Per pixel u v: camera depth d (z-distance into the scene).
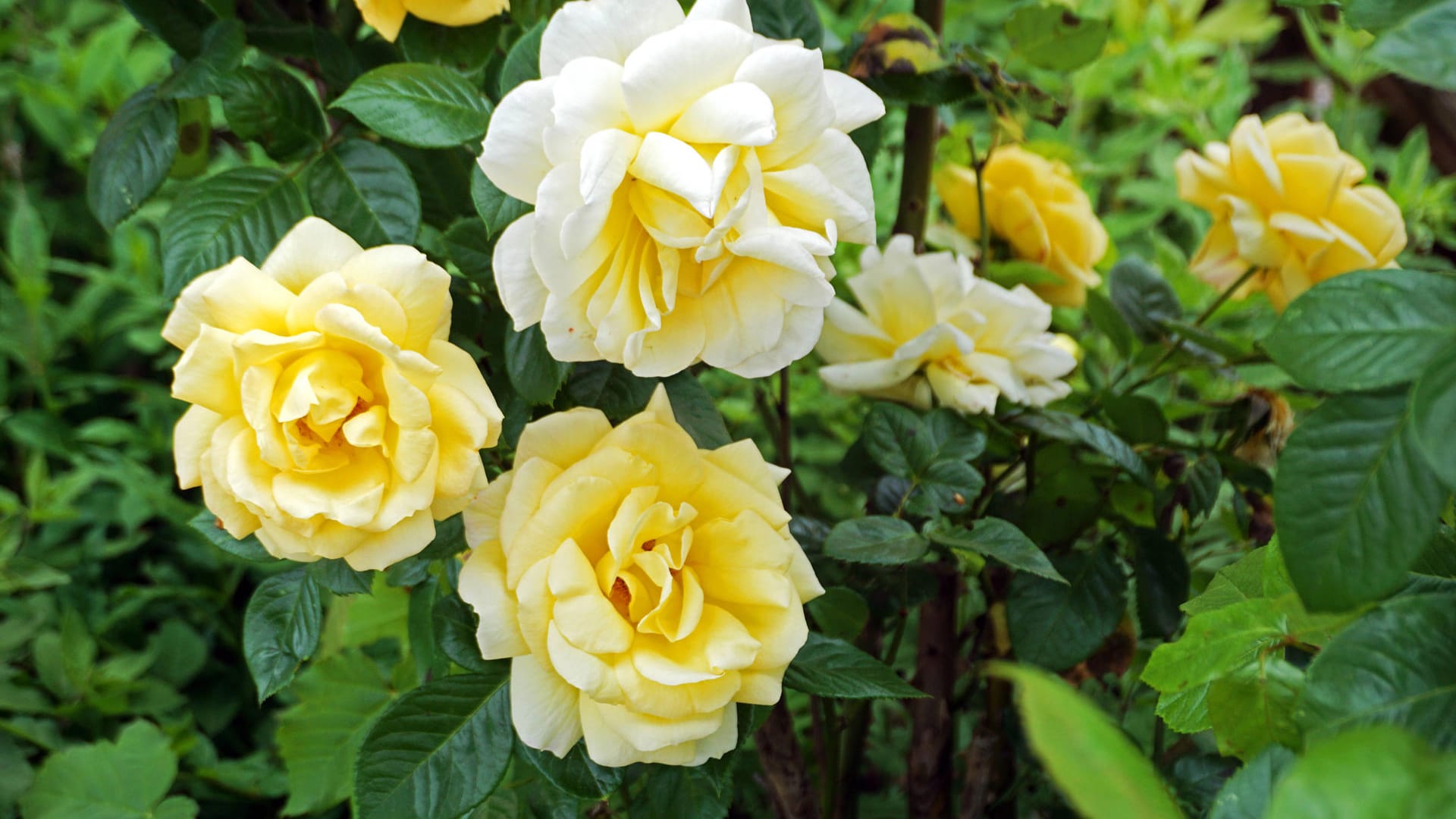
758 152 0.58
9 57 1.38
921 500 0.70
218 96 0.67
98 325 1.26
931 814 0.82
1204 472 0.75
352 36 0.76
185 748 0.95
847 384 0.74
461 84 0.64
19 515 0.97
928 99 0.74
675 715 0.58
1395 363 0.52
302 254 0.58
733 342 0.59
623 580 0.59
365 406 0.58
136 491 1.03
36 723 0.92
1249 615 0.58
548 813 0.70
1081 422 0.74
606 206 0.55
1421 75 0.51
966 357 0.73
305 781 0.85
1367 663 0.53
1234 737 0.59
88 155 1.17
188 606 1.11
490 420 0.58
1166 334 0.82
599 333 0.57
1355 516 0.52
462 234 0.66
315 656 0.95
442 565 0.70
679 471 0.60
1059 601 0.74
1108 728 0.46
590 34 0.58
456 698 0.62
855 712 0.82
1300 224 0.75
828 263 0.59
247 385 0.57
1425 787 0.45
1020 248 0.83
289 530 0.58
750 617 0.60
